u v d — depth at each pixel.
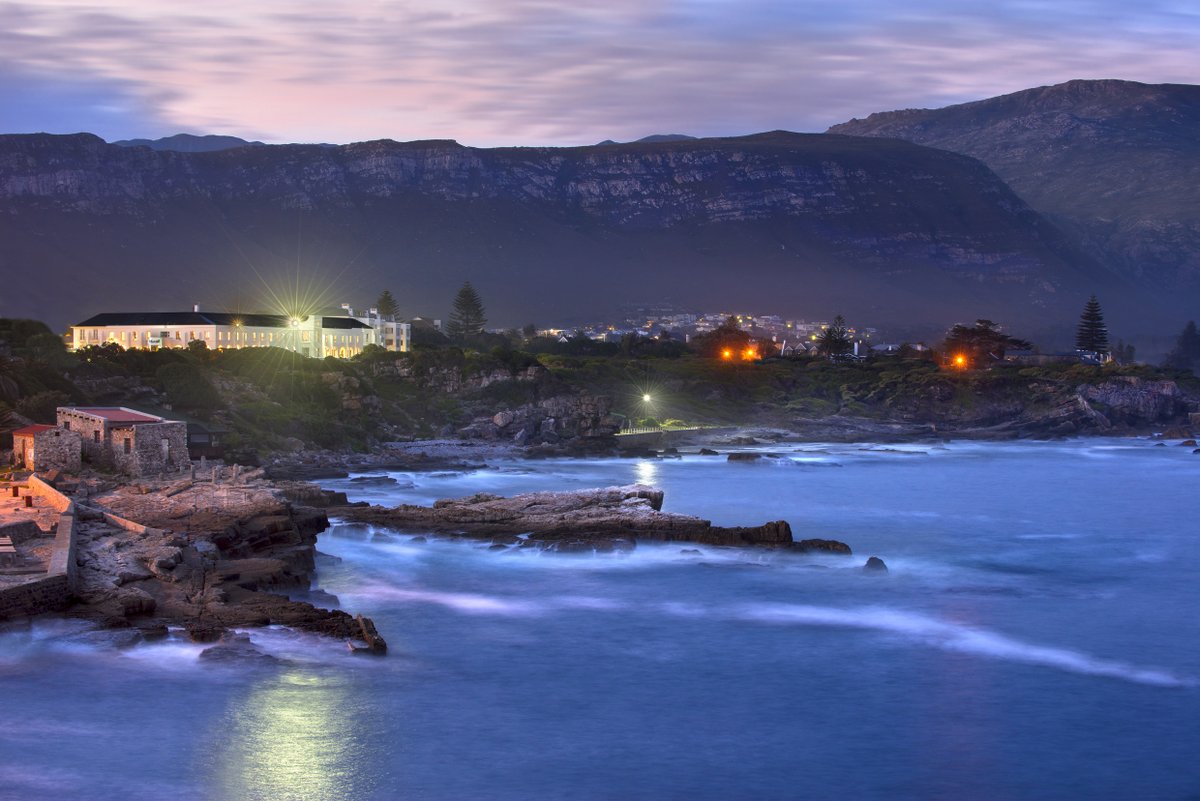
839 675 72.81
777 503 155.38
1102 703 68.38
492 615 84.12
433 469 182.50
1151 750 61.31
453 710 64.44
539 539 105.06
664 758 58.94
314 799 52.78
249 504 103.44
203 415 175.62
